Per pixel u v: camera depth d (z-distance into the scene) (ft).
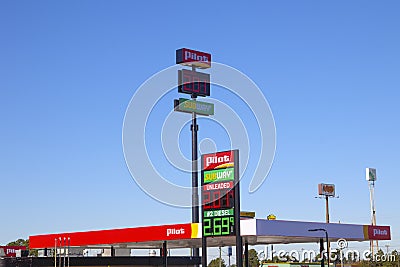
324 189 326.85
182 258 255.09
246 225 192.44
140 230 219.82
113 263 245.24
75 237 241.35
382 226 228.22
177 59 306.35
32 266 246.47
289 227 198.29
